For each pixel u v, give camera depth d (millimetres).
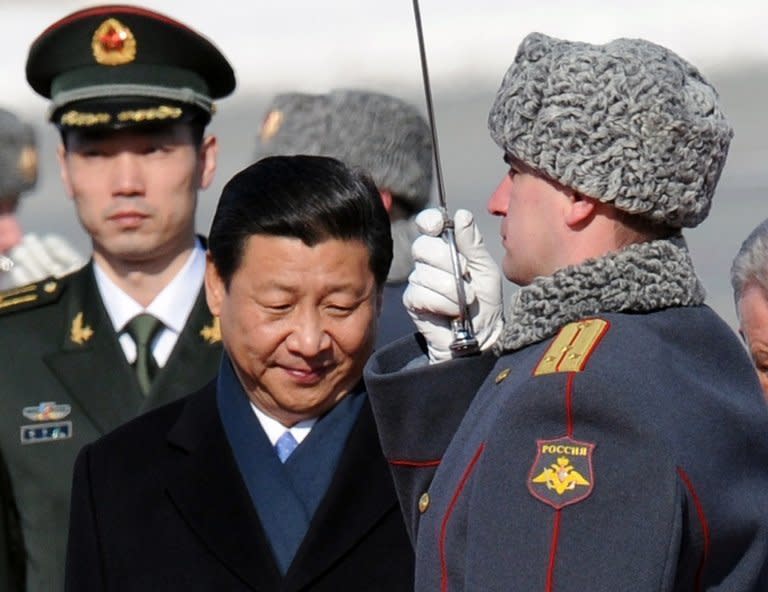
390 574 13773
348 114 18156
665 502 11008
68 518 16703
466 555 11547
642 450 11086
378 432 13461
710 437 11398
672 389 11422
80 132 17406
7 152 24953
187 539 13938
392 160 18047
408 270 17578
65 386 17062
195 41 17844
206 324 17250
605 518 11031
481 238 13367
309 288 13617
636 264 11883
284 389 13891
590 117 11688
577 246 11992
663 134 11656
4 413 16953
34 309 17438
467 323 13188
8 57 81000
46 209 52062
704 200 12016
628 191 11680
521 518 11164
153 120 17328
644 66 11758
